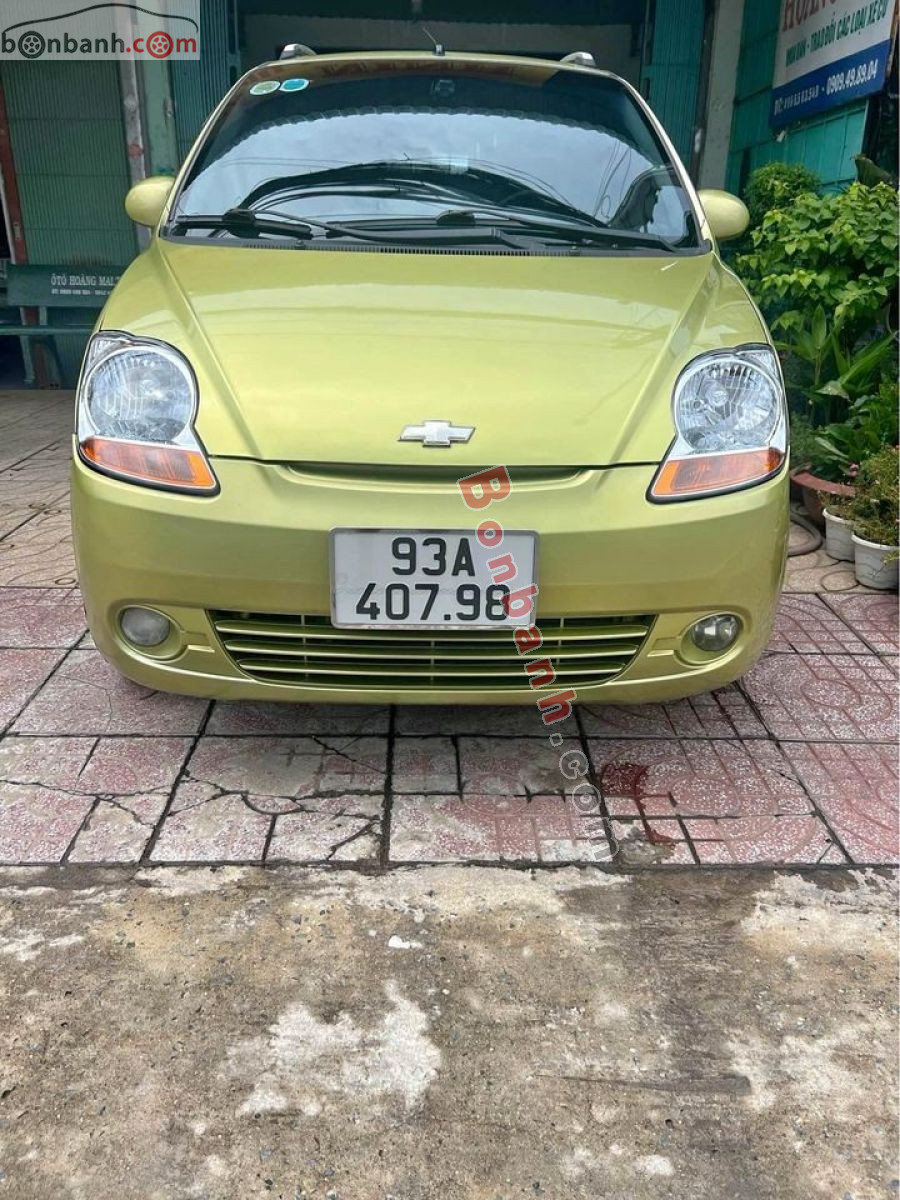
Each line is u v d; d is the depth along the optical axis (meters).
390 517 1.85
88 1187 1.40
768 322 5.32
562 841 2.14
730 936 1.89
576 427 1.92
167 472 1.89
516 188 2.71
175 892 1.96
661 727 2.60
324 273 2.31
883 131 4.97
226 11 6.84
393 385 1.94
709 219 2.82
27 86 6.82
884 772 2.41
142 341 2.04
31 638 3.02
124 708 2.63
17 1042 1.62
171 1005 1.70
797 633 3.15
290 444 1.87
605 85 3.12
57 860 2.05
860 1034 1.68
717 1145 1.48
